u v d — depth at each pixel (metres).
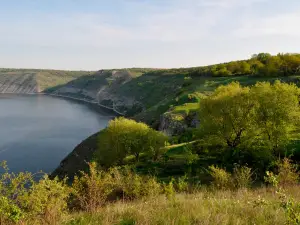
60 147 97.62
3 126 131.88
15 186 10.06
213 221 7.30
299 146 36.88
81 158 71.88
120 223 8.07
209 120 44.00
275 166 31.23
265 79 93.06
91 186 12.46
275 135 36.41
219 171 22.31
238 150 41.19
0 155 86.19
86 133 123.38
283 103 36.81
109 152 56.47
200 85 111.25
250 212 8.20
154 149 54.16
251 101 41.50
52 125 140.88
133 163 53.97
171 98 120.44
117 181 18.81
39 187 10.17
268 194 12.99
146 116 106.81
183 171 38.81
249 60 140.00
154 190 18.81
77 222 8.91
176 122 70.12
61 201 10.71
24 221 9.13
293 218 6.05
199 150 47.97
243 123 41.56
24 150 92.44
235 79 104.12
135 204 11.54
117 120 58.19
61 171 70.19
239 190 15.41
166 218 7.80
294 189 15.04
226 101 42.75
